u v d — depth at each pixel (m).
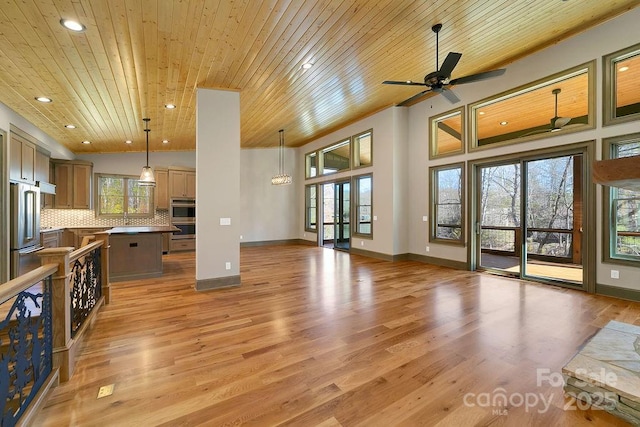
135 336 2.79
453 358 2.36
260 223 9.78
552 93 4.74
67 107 4.79
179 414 1.74
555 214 4.91
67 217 7.48
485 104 5.33
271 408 1.79
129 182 8.29
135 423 1.66
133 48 3.30
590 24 3.87
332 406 1.81
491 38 3.83
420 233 6.55
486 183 5.52
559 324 3.00
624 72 3.97
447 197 6.09
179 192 8.27
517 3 3.14
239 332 2.89
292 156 10.24
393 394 1.92
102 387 2.00
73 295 2.55
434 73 3.44
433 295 4.06
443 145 6.19
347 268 5.93
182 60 3.65
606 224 3.91
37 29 2.85
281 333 2.86
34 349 1.77
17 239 4.64
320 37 3.42
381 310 3.48
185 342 2.67
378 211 7.00
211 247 4.45
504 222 5.30
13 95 4.25
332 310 3.49
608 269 3.90
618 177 1.55
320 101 5.68
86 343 2.65
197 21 2.94
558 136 4.36
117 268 4.96
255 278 5.11
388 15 3.13
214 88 4.52
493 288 4.38
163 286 4.62
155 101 4.78
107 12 2.68
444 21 3.33
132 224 8.23
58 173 7.09
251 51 3.58
